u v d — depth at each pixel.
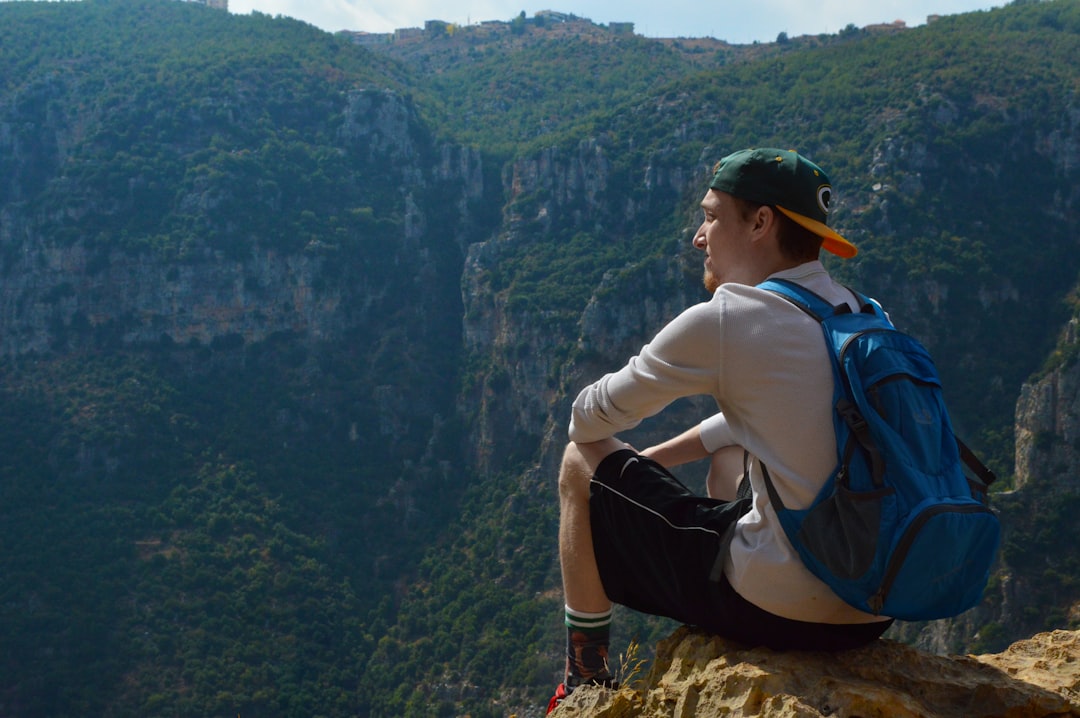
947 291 74.31
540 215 105.62
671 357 2.98
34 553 81.88
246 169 114.12
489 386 95.69
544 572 80.19
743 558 2.94
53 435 94.81
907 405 2.71
